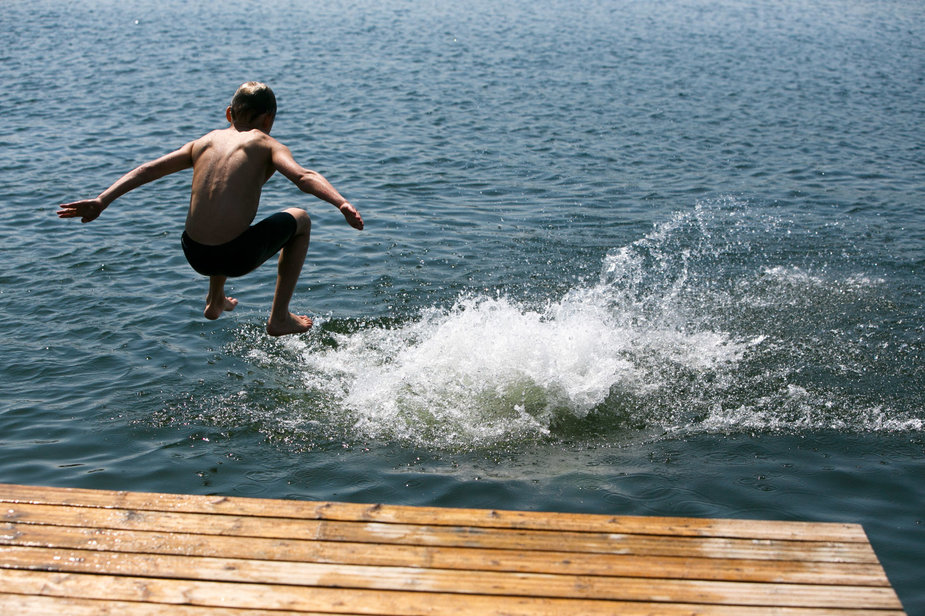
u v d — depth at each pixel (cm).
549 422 637
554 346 722
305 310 839
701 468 569
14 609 335
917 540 489
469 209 1207
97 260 974
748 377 709
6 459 570
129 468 561
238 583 351
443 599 344
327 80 2205
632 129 1761
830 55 2966
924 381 700
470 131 1700
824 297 888
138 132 1642
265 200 1252
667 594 348
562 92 2133
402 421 634
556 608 340
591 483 549
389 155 1499
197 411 641
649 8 4375
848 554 372
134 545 373
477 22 3578
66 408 644
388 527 388
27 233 1069
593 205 1238
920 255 1026
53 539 376
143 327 795
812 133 1778
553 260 1002
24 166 1388
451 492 537
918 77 2553
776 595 348
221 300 524
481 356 716
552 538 382
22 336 773
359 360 736
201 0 4097
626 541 380
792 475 560
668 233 1108
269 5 3984
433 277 939
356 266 967
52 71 2247
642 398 673
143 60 2453
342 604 340
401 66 2453
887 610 341
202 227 457
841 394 678
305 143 1568
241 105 486
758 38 3356
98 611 335
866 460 580
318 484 546
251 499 409
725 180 1397
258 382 690
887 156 1593
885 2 5106
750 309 856
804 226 1146
